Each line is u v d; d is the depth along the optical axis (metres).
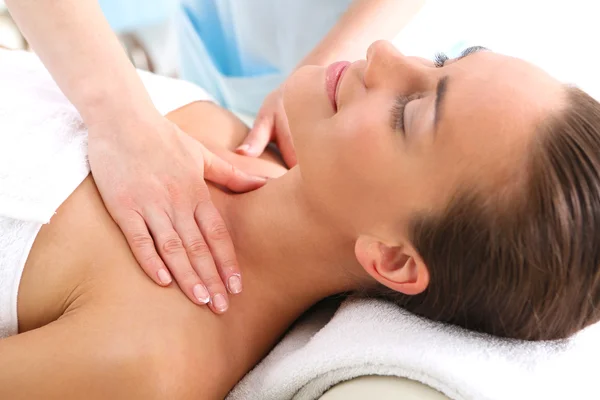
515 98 0.62
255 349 0.78
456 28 1.23
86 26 0.77
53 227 0.71
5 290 0.69
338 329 0.70
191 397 0.68
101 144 0.75
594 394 0.60
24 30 0.77
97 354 0.64
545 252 0.59
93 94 0.76
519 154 0.60
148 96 0.82
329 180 0.71
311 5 1.20
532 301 0.62
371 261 0.70
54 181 0.72
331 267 0.77
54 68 0.77
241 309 0.76
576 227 0.58
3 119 0.74
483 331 0.66
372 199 0.68
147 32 1.29
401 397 0.59
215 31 1.28
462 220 0.62
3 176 0.70
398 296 0.73
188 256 0.73
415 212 0.66
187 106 0.98
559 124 0.61
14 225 0.70
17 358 0.62
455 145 0.63
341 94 0.73
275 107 1.03
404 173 0.66
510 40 1.21
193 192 0.77
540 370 0.61
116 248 0.71
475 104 0.63
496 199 0.61
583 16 1.17
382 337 0.65
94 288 0.69
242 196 0.83
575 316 0.63
